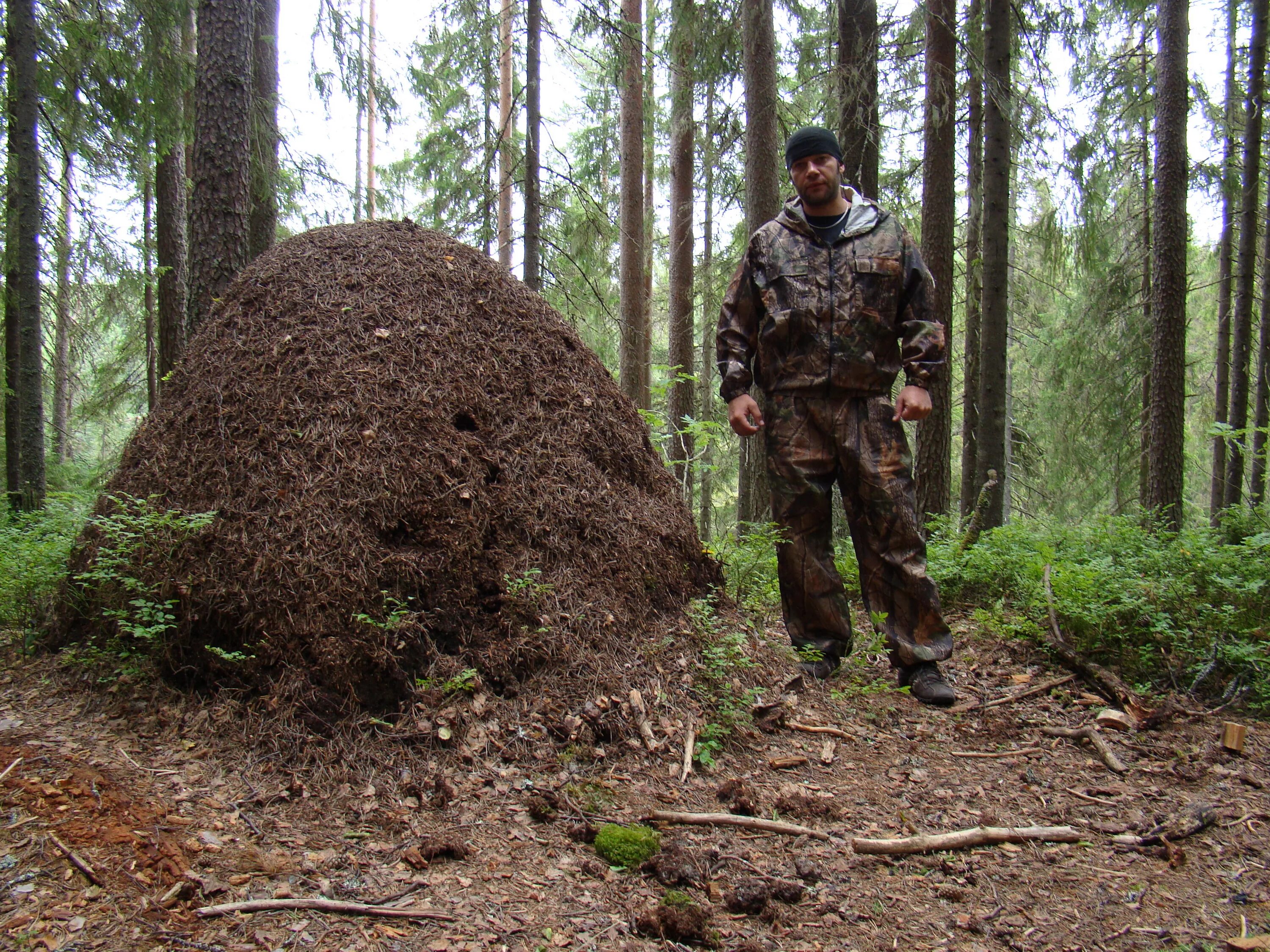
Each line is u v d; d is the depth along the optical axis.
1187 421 17.05
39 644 3.48
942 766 3.01
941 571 5.14
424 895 2.06
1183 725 3.36
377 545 3.06
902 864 2.36
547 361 3.94
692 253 12.45
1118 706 3.53
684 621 3.56
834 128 7.68
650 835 2.38
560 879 2.18
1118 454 13.05
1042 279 12.17
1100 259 10.97
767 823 2.48
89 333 12.83
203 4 5.96
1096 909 2.16
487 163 11.55
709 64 8.27
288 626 2.87
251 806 2.42
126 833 2.21
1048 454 14.56
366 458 3.21
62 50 8.71
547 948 1.89
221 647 2.95
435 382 3.50
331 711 2.75
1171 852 2.41
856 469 3.51
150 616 3.02
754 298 3.62
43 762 2.53
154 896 1.98
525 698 2.95
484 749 2.74
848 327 3.44
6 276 9.61
